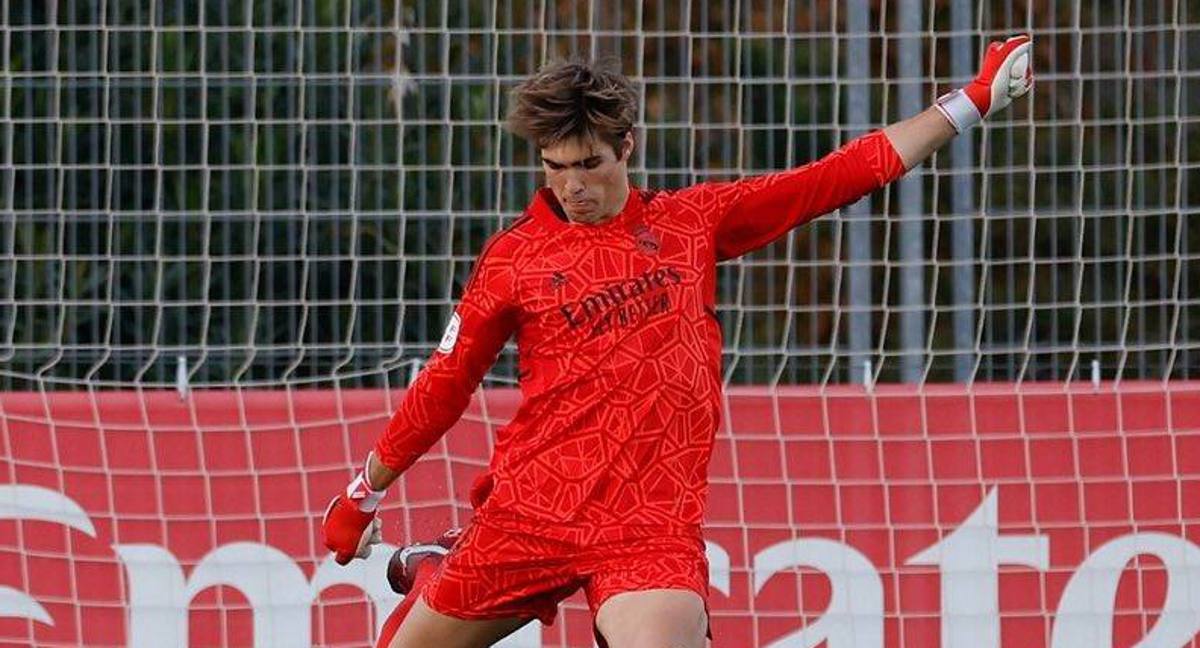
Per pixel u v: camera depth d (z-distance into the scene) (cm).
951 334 2366
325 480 2186
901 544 2184
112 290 2225
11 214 2178
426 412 1422
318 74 2228
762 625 2183
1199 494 2178
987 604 2175
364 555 1529
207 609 2177
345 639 2178
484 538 1410
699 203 1383
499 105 2231
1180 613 2178
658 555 1348
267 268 2261
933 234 2230
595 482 1352
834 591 2183
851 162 1395
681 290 1351
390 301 2183
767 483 2189
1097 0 2241
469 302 1384
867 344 2259
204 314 2175
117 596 2178
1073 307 2205
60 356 2180
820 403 2189
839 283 2202
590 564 1367
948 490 2183
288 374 2188
